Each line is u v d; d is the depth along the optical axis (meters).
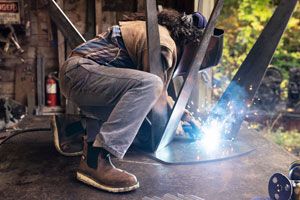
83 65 1.92
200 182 2.07
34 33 3.92
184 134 2.81
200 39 2.20
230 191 1.96
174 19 2.13
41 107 3.93
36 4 3.85
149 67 2.01
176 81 3.07
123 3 3.96
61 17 2.75
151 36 1.95
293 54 5.78
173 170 2.24
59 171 2.23
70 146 2.56
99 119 2.12
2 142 2.77
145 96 1.84
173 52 2.05
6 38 3.76
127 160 2.39
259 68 2.68
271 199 1.75
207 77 3.52
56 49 3.97
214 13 2.12
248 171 2.24
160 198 1.86
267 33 2.63
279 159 2.46
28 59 3.96
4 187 2.01
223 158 2.43
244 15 6.01
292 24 5.77
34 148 2.64
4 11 3.63
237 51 5.94
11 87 3.98
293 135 4.66
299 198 1.66
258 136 2.99
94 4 3.90
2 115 3.44
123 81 1.85
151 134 2.42
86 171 2.02
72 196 1.90
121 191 1.92
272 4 5.96
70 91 2.00
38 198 1.88
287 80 5.22
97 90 1.90
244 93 2.76
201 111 3.55
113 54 2.01
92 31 3.95
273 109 4.80
